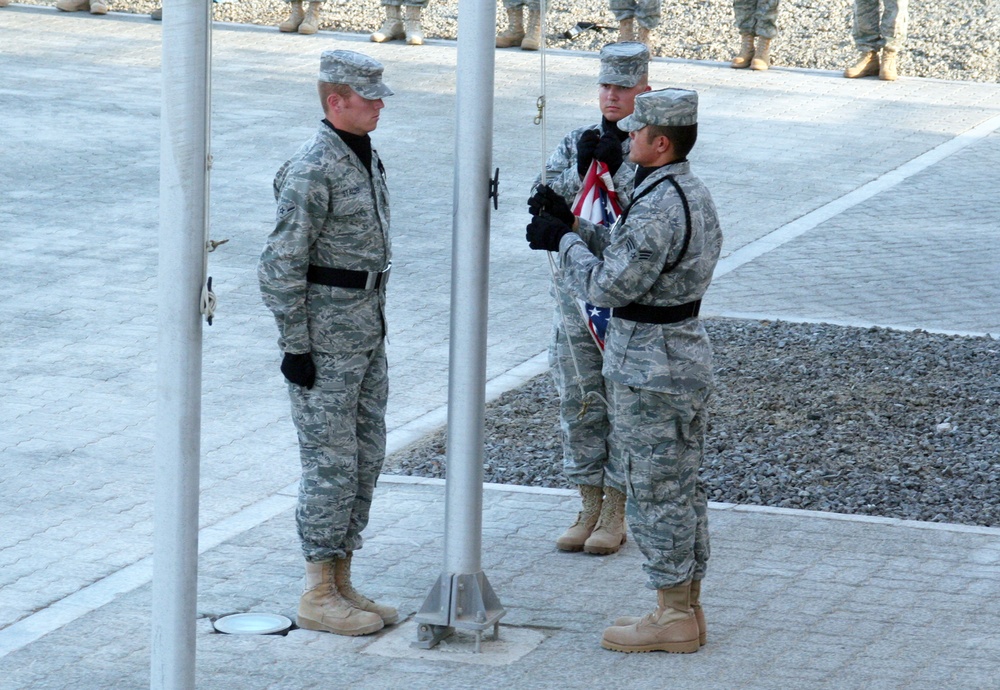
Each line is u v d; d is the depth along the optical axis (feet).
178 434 25.17
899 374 56.18
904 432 49.90
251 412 52.34
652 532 32.55
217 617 35.24
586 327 38.40
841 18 142.31
